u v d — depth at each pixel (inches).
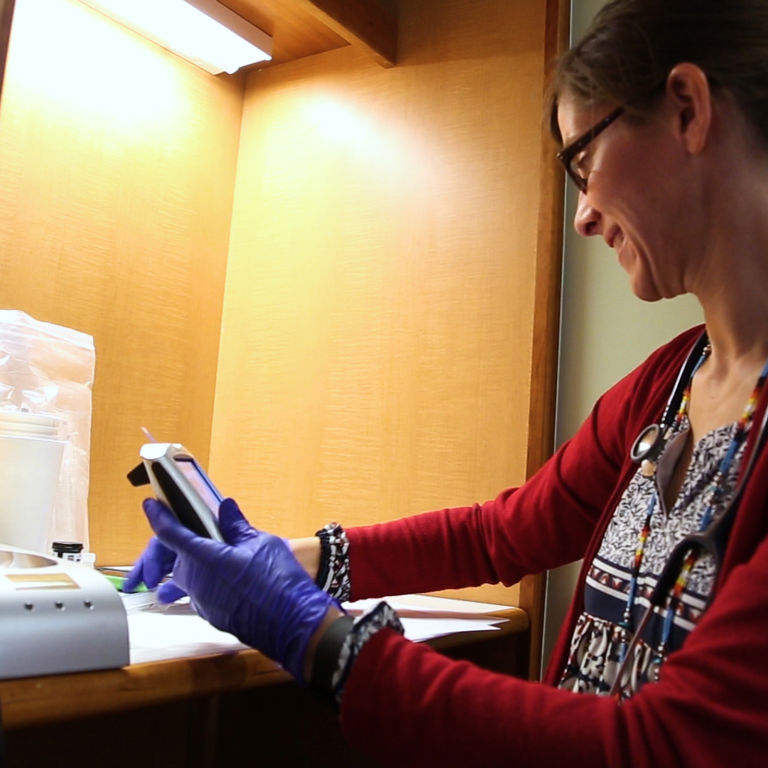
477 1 53.2
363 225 56.3
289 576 26.1
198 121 59.9
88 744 42.3
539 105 49.7
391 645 23.3
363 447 53.9
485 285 50.5
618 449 34.2
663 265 28.5
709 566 24.9
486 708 21.3
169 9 51.2
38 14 48.8
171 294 57.9
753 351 27.9
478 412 49.7
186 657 25.3
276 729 47.8
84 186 51.6
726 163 26.7
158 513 29.2
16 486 36.6
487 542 37.9
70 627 21.8
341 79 58.9
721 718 18.6
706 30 26.2
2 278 46.9
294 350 58.2
